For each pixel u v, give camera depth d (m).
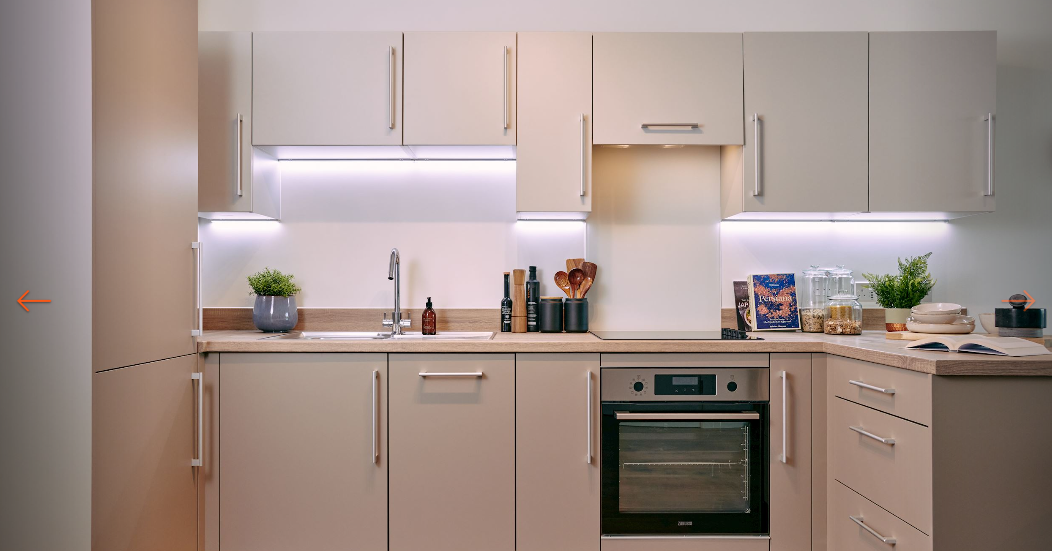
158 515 2.01
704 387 2.30
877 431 1.92
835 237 2.93
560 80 2.58
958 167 2.59
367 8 2.92
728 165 2.77
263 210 2.70
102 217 1.71
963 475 1.65
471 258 2.89
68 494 1.67
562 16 2.93
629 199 2.91
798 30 2.95
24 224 1.69
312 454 2.29
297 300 2.88
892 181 2.59
